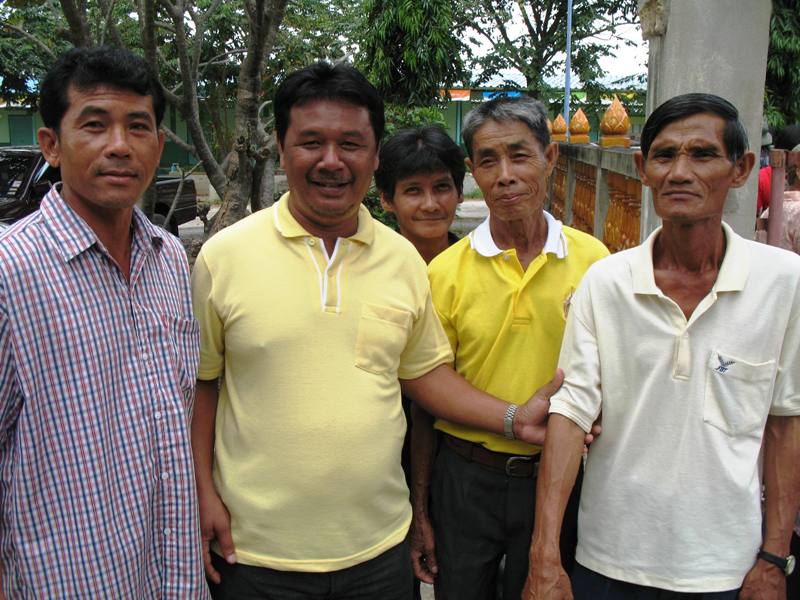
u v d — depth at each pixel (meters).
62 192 1.68
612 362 1.88
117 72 1.61
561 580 1.88
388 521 2.05
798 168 4.14
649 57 3.61
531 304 2.21
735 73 3.17
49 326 1.55
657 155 1.80
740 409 1.80
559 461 1.91
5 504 1.59
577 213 6.91
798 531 2.22
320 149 1.88
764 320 1.78
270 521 1.92
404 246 2.11
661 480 1.83
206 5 14.29
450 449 2.34
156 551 1.73
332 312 1.93
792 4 10.39
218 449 2.03
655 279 1.85
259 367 1.92
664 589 1.85
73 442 1.58
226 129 17.75
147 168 1.68
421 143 2.58
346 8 12.44
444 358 2.22
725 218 3.28
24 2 9.49
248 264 1.94
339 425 1.90
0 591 1.60
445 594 2.37
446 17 11.15
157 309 1.73
